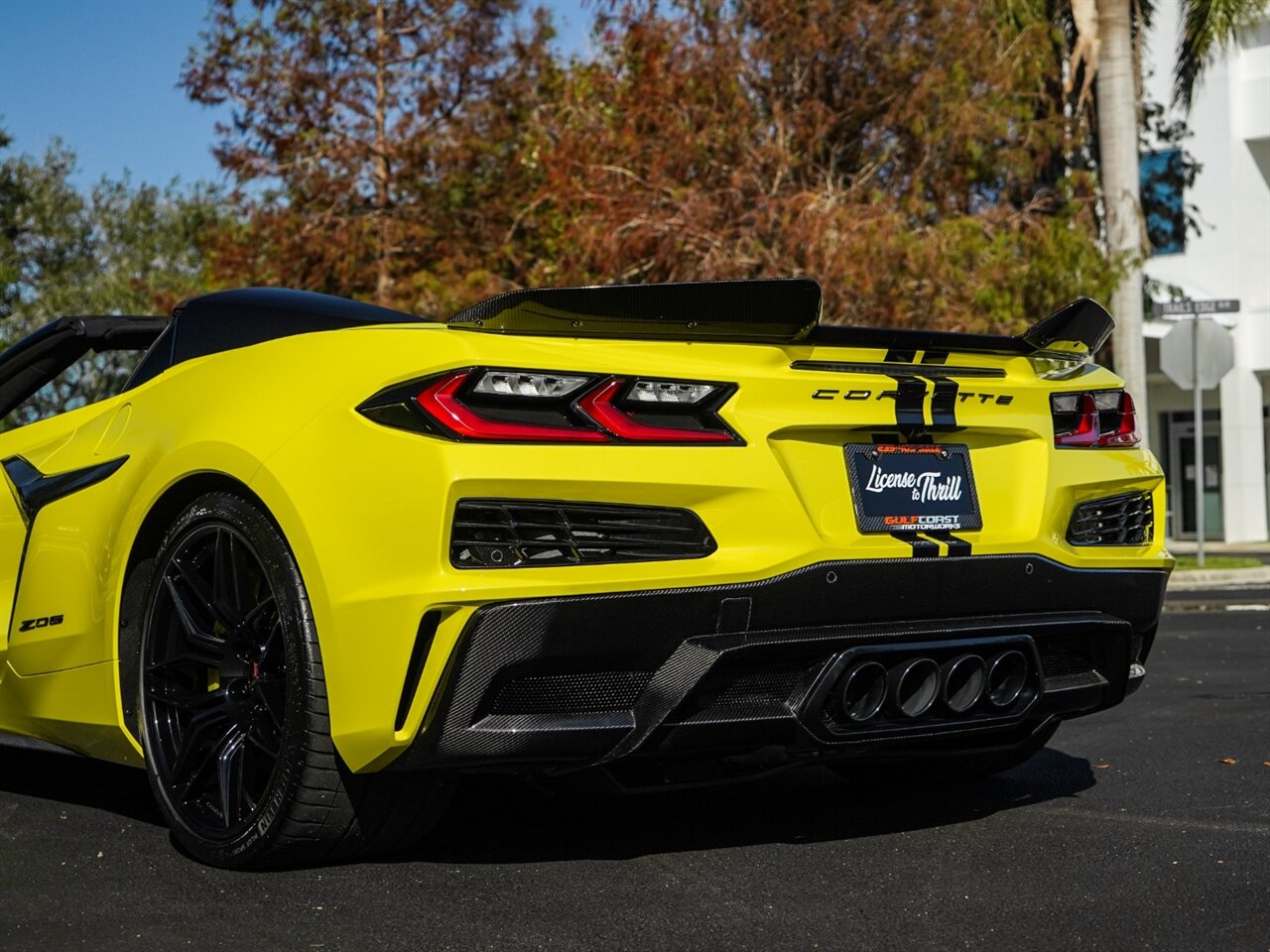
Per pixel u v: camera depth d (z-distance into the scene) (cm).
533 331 286
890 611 306
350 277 2039
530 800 379
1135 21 1745
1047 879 299
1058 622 329
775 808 372
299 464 290
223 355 335
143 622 332
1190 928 264
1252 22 1798
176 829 322
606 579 276
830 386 303
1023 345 335
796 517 295
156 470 328
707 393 292
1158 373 2353
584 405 281
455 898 285
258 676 304
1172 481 2398
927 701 307
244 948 255
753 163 1647
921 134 1648
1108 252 1582
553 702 282
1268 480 2347
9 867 315
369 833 302
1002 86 1658
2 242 3322
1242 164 2223
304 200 2086
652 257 1636
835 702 300
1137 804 374
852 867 309
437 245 2069
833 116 1670
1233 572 1455
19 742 508
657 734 286
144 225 3531
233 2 2033
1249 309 2231
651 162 1673
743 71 1681
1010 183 1709
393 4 2045
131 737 338
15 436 402
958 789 397
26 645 374
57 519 366
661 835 340
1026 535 332
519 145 2095
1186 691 604
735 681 294
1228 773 417
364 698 278
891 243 1488
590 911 276
